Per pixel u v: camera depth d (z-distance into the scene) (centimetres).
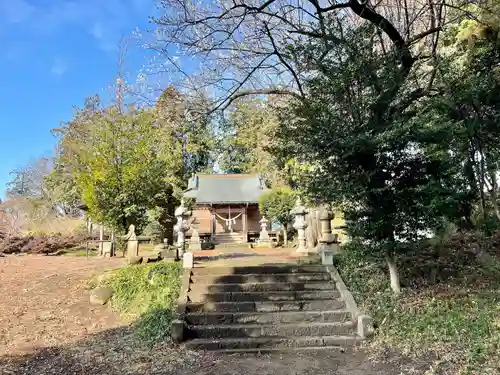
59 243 1822
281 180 2239
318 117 786
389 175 786
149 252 1190
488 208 1095
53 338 714
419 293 781
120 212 1283
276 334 691
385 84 773
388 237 788
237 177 2497
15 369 566
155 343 660
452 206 804
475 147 984
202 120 944
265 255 1267
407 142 748
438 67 855
